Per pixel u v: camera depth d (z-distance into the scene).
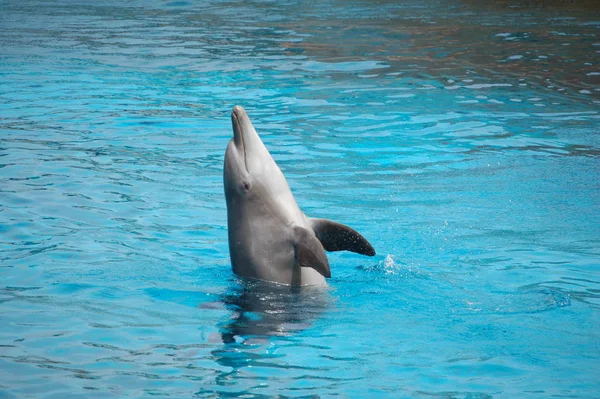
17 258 8.78
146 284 8.13
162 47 23.94
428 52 22.64
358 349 6.64
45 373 6.12
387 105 16.97
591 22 27.27
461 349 6.65
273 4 34.28
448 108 16.66
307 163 13.00
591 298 7.81
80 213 10.40
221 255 9.09
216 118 15.99
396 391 5.86
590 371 6.22
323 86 18.83
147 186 11.68
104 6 34.97
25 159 12.90
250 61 21.81
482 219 10.39
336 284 8.25
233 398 5.74
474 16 28.95
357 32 25.94
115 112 16.42
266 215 8.15
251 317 7.33
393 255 9.15
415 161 13.14
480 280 8.34
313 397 5.75
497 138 14.48
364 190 11.63
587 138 14.41
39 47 24.08
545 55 21.94
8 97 17.70
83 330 6.96
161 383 5.96
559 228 10.03
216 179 12.13
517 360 6.42
